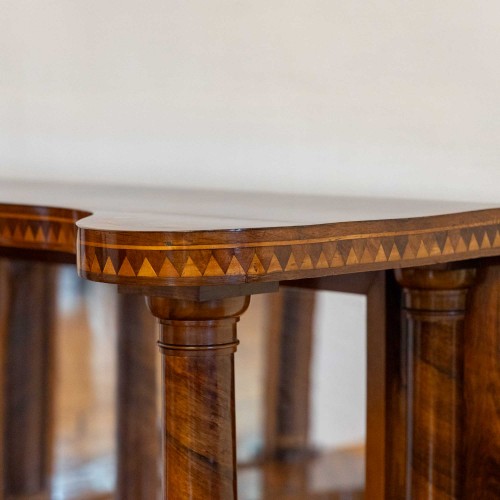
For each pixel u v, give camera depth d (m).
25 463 2.45
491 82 1.66
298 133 1.96
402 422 1.57
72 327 2.35
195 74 2.13
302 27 1.93
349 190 1.88
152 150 2.24
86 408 2.36
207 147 2.13
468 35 1.68
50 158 2.47
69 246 1.54
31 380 2.42
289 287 1.75
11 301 2.42
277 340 1.84
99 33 2.33
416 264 1.23
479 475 1.52
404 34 1.77
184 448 1.15
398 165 1.80
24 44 2.49
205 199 1.70
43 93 2.47
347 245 1.14
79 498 2.39
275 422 1.87
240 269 1.04
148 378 2.23
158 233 1.02
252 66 2.03
